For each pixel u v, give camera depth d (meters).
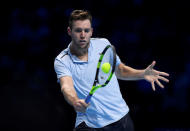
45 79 24.20
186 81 26.34
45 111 19.69
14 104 19.33
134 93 25.55
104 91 10.35
